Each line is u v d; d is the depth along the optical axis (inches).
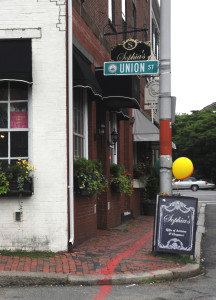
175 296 247.1
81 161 375.6
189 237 323.3
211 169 2153.1
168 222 328.2
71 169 340.2
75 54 369.7
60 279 265.9
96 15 478.9
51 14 339.3
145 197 722.8
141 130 678.5
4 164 336.5
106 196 486.6
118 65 376.2
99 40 484.7
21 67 327.3
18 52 332.2
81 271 283.6
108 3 546.6
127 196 636.1
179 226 326.0
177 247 324.2
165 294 251.0
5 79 323.9
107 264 303.7
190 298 243.4
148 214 711.7
